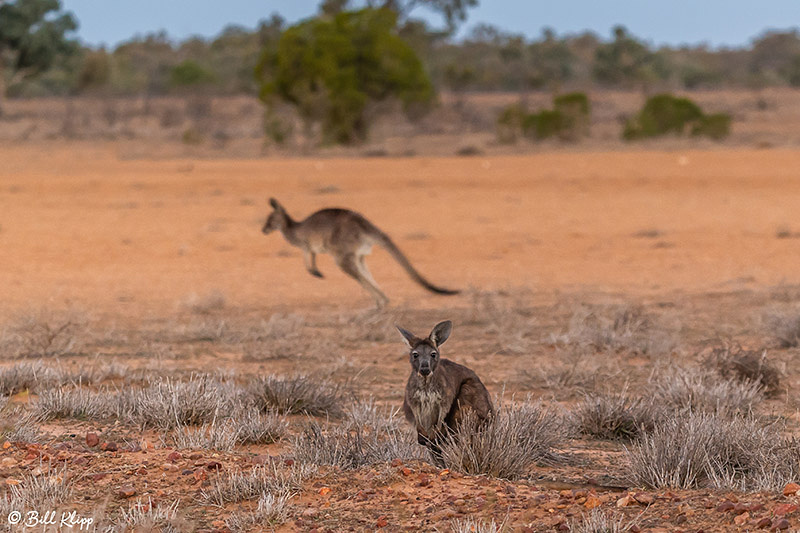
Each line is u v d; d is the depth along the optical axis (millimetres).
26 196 48156
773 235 35469
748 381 14094
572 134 87438
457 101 138750
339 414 13312
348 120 79562
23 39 125688
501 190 51031
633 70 187375
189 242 35281
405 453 10430
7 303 23359
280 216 23969
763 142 76938
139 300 24344
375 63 80938
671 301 23406
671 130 87500
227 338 19062
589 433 12250
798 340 17906
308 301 24500
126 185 53250
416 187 52406
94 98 154250
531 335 19469
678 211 42500
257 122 121688
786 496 8203
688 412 12312
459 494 8789
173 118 120000
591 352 17734
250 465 9773
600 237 35750
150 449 10445
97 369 15688
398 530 7941
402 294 25453
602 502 8438
